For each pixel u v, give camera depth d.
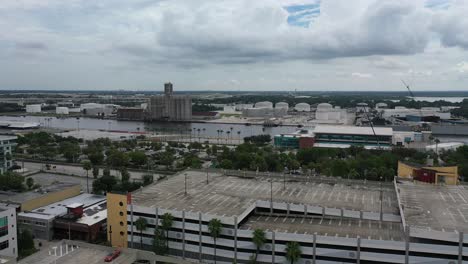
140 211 160.12
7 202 189.62
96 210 194.38
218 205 162.88
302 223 154.12
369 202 170.00
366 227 148.38
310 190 188.75
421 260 128.88
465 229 129.12
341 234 140.50
